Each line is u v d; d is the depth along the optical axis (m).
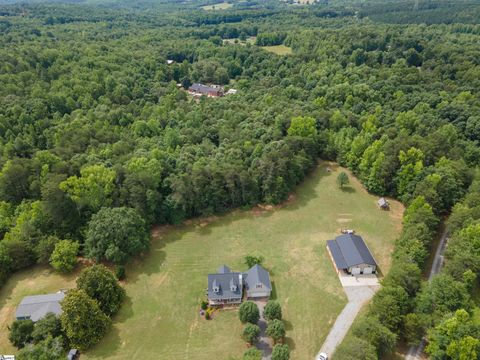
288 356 50.84
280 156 93.50
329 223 85.94
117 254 68.25
